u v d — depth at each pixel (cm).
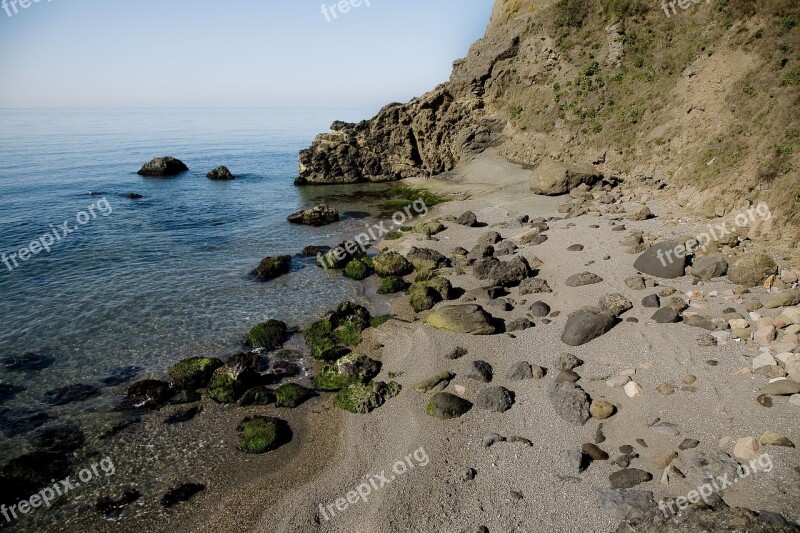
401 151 5912
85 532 1306
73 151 9125
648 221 2969
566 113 4609
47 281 2892
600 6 4644
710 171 2975
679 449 1301
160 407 1809
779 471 1158
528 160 4884
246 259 3341
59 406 1803
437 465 1422
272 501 1391
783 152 2536
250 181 6356
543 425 1502
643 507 1148
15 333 2291
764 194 2520
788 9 3120
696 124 3391
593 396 1574
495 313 2250
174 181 6241
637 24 4350
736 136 2952
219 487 1453
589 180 3919
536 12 5225
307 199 5197
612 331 1883
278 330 2273
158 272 3061
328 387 1889
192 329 2352
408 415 1662
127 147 10250
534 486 1289
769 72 3003
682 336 1753
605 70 4447
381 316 2408
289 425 1712
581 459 1314
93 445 1617
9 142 10538
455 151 5647
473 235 3453
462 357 1930
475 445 1477
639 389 1536
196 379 1931
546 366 1794
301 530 1277
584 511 1185
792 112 2677
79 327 2355
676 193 3241
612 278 2328
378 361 2036
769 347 1584
